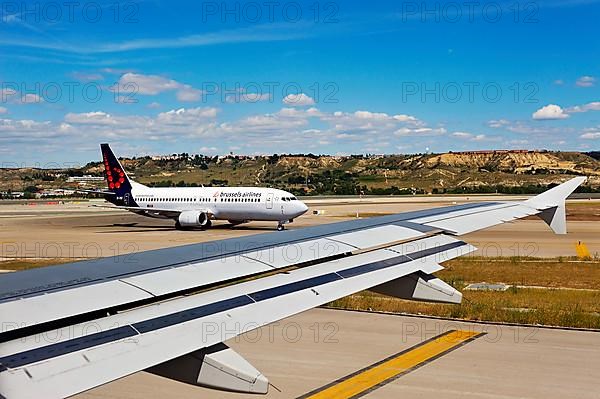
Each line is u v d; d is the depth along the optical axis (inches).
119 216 3223.4
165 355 177.6
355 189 6904.5
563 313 701.3
